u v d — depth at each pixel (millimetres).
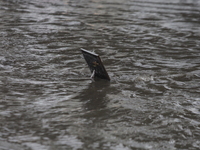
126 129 5336
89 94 6883
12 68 8344
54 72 8266
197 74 8688
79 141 4871
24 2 20625
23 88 7031
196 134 5312
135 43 11945
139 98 6785
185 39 13000
